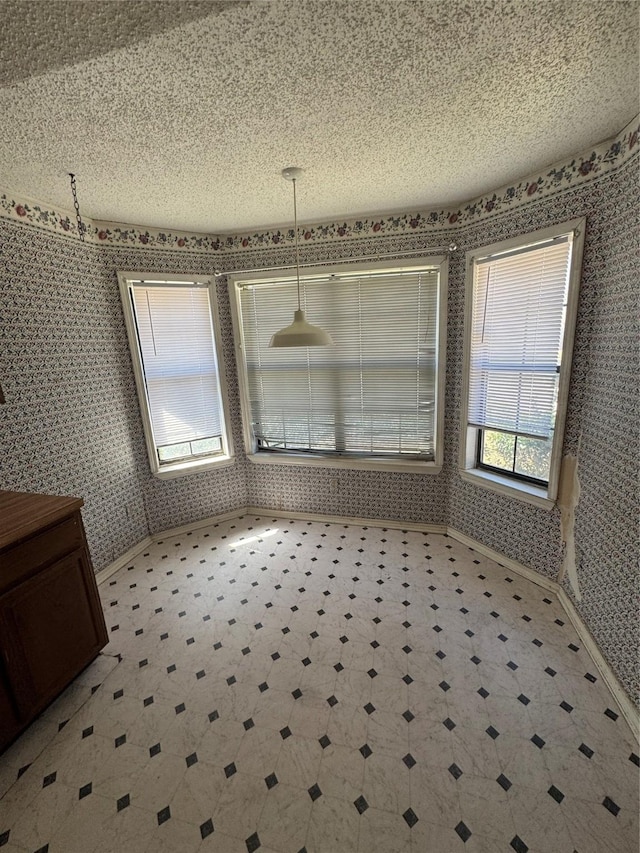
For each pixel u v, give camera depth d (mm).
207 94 1332
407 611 2297
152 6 976
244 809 1356
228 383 3303
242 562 2863
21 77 1191
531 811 1322
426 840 1258
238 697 1786
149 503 3143
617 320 1734
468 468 2832
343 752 1533
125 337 2842
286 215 2658
